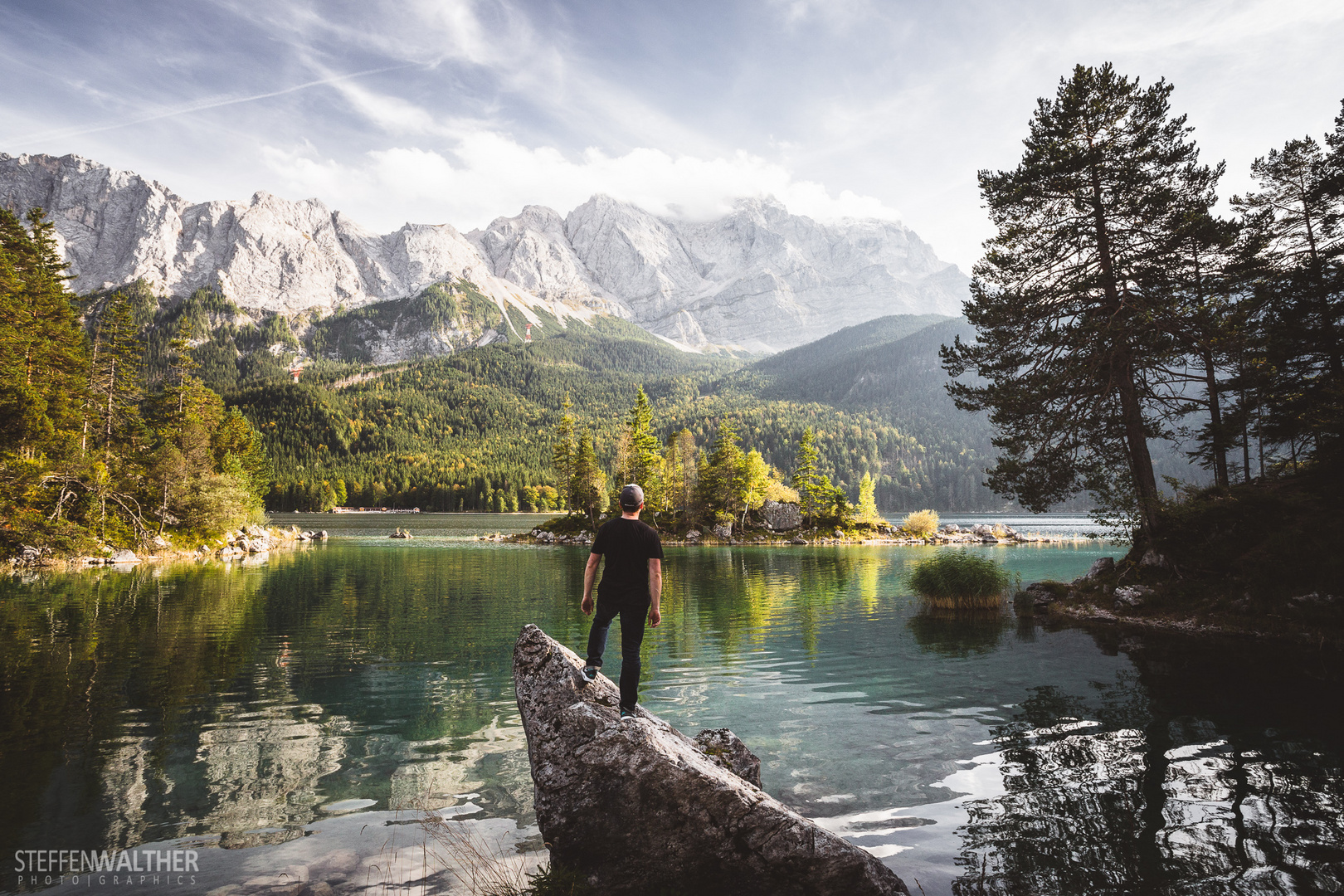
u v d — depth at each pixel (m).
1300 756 9.55
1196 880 6.11
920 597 30.98
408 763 9.68
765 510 93.62
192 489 56.25
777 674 15.62
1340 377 23.36
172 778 9.03
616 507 97.81
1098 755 9.76
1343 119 24.36
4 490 39.22
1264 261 24.91
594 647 6.66
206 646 18.86
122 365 56.59
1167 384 24.89
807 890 5.82
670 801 5.93
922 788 8.59
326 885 6.17
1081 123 24.23
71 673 15.45
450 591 33.22
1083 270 24.41
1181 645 18.53
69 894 5.98
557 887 5.80
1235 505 22.27
